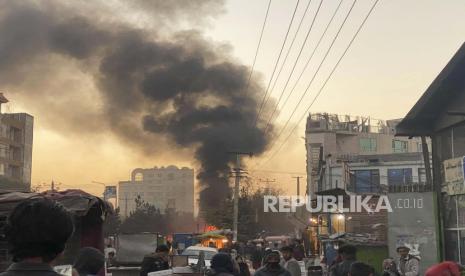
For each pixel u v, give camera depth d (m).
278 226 67.12
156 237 27.33
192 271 8.37
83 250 4.78
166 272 8.33
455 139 12.55
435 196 13.21
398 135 13.56
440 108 12.88
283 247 11.42
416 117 12.99
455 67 11.62
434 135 13.38
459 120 12.05
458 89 12.10
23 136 88.81
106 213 9.59
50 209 2.29
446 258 12.89
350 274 5.84
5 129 83.69
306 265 20.28
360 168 54.62
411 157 56.12
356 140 78.25
